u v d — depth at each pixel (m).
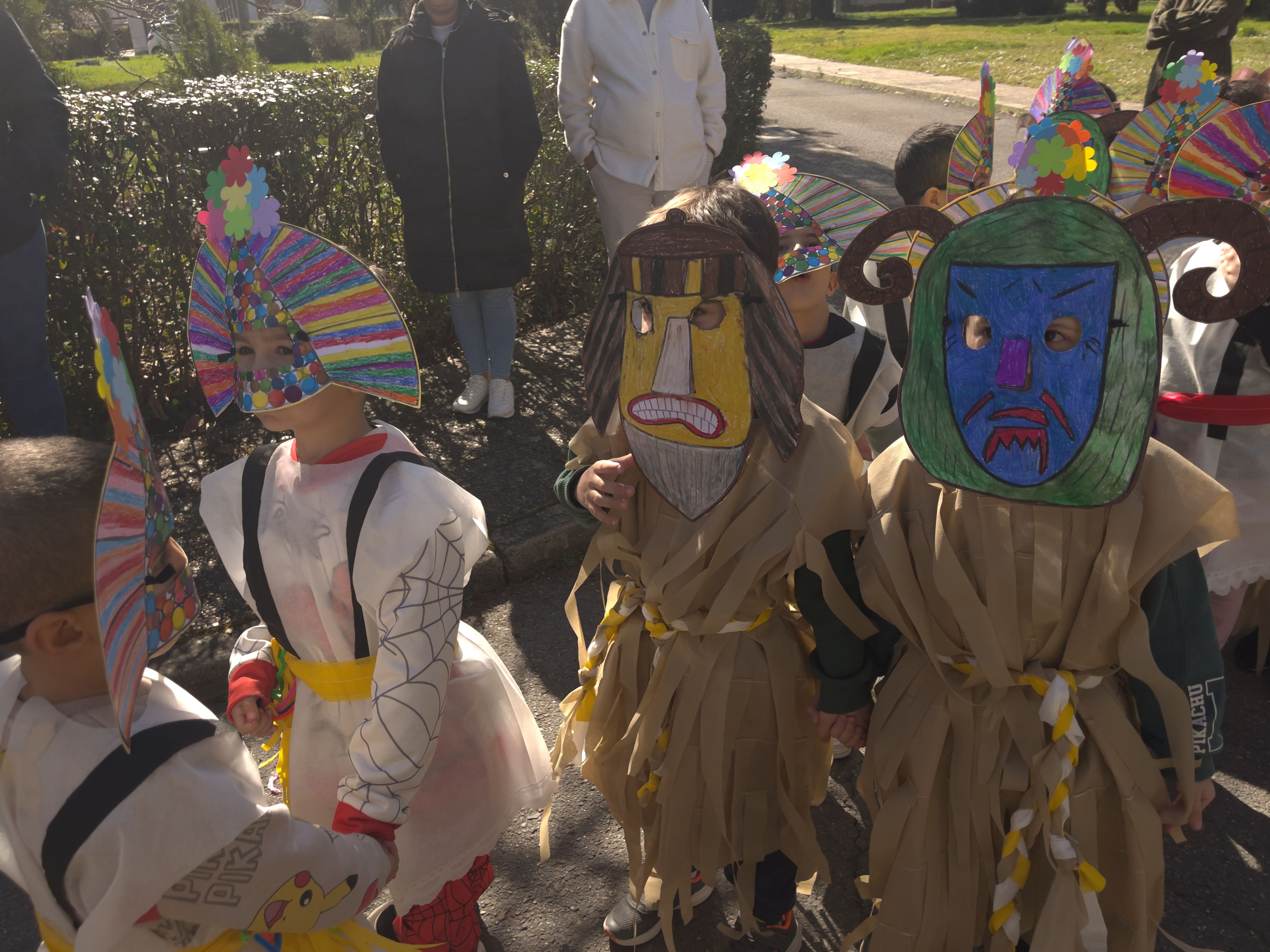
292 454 1.63
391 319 1.49
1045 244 1.30
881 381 2.19
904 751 1.57
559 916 2.23
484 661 1.78
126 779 1.10
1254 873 2.27
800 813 1.83
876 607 1.54
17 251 3.27
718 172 8.27
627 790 1.92
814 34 28.20
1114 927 1.59
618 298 1.58
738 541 1.61
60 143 3.29
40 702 1.14
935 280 1.36
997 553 1.45
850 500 1.58
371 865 1.37
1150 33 6.75
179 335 4.40
